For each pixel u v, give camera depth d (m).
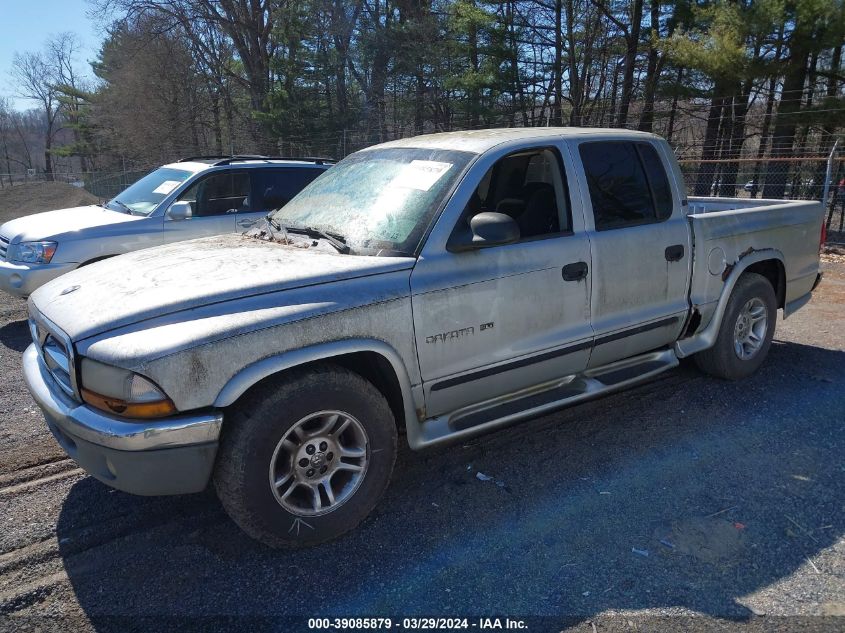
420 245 3.27
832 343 6.04
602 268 3.87
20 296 6.96
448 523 3.22
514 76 24.22
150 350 2.61
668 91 19.58
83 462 2.87
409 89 28.27
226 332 2.70
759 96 21.86
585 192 3.89
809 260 5.39
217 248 3.62
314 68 29.00
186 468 2.71
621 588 2.71
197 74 36.12
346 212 3.69
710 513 3.25
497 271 3.44
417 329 3.19
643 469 3.71
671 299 4.31
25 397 5.00
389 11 28.44
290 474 2.92
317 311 2.90
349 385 2.98
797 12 14.44
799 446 3.95
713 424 4.28
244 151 32.25
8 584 2.81
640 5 21.25
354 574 2.86
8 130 87.81
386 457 3.17
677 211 4.35
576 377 4.03
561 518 3.24
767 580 2.75
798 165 17.59
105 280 3.24
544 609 2.61
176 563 2.95
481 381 3.50
